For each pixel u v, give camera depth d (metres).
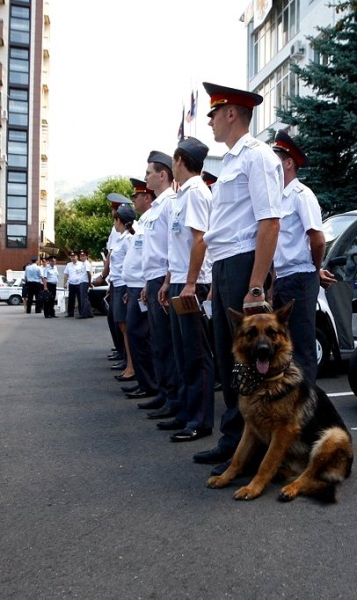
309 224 4.75
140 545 3.00
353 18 15.68
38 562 2.85
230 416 4.27
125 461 4.39
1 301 35.25
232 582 2.64
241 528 3.18
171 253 5.14
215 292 4.20
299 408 3.66
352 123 14.28
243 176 3.98
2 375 8.22
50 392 7.04
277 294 4.86
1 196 54.31
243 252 4.00
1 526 3.26
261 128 31.34
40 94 55.59
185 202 4.93
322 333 7.38
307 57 25.06
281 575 2.70
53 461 4.41
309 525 3.21
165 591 2.58
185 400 5.22
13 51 54.53
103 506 3.52
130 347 6.66
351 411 5.84
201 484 3.87
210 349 5.02
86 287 18.52
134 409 6.12
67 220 70.94
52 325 16.16
